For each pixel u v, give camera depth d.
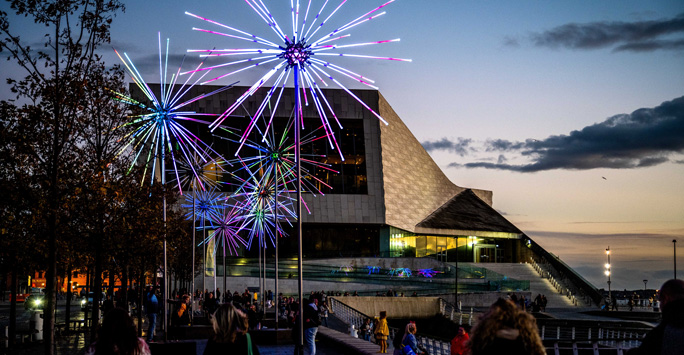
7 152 19.64
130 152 25.62
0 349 27.73
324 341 29.81
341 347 26.17
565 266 101.19
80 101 21.19
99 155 23.52
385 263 98.56
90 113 22.59
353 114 110.19
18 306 79.19
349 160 110.31
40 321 32.78
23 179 19.70
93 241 24.80
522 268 101.69
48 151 20.23
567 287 95.31
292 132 107.50
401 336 16.62
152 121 25.52
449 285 86.62
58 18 20.33
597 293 88.81
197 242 79.56
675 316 6.86
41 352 27.84
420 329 71.69
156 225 26.09
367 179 109.88
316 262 97.62
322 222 107.44
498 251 122.25
